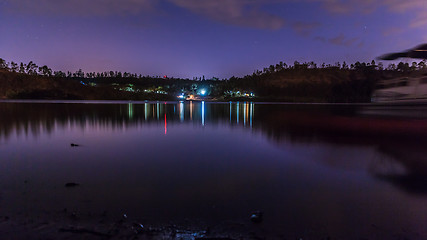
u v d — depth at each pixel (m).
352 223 2.82
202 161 5.65
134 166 5.17
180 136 9.48
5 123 13.38
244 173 4.71
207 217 2.94
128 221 2.80
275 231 2.64
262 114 23.09
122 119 16.48
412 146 7.22
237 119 17.31
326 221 2.87
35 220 2.79
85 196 3.52
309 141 8.37
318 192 3.75
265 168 5.07
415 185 4.05
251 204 3.31
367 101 100.00
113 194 3.60
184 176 4.51
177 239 2.45
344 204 3.33
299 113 23.47
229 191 3.78
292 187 3.97
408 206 3.28
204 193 3.69
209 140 8.58
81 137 9.05
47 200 3.35
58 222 2.75
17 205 3.18
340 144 7.76
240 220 2.88
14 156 5.99
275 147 7.36
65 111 23.72
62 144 7.64
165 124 13.75
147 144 7.75
